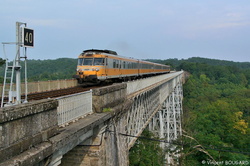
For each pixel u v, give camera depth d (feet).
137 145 67.05
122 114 34.40
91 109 26.50
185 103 199.21
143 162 61.72
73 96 21.95
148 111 62.39
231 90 254.27
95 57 60.70
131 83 43.01
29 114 14.20
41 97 35.91
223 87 284.61
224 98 207.21
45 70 297.74
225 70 355.56
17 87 18.10
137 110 50.03
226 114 122.01
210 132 106.11
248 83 338.34
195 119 119.03
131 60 86.48
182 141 72.84
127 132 40.42
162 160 69.31
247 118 132.57
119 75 72.90
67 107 20.86
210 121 112.16
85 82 60.70
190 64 411.75
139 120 52.08
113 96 31.81
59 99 19.42
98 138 24.99
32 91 43.52
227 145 89.40
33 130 14.82
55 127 17.34
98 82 60.49
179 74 179.93
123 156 34.22
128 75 82.43
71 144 19.85
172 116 120.57
